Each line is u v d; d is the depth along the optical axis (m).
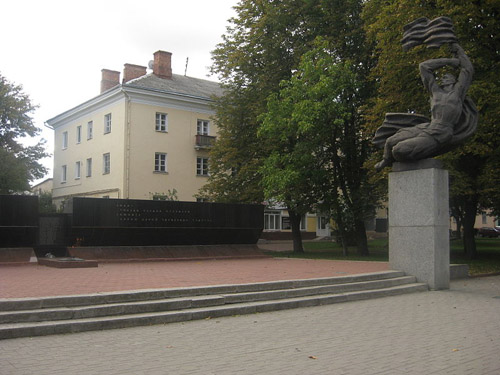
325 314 9.35
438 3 18.02
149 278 12.30
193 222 20.44
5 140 38.91
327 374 5.51
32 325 7.31
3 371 5.44
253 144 27.06
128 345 6.76
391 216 13.86
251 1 26.88
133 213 18.98
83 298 8.42
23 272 13.88
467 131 13.08
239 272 14.24
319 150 25.39
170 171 39.91
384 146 14.11
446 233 13.23
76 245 18.03
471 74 13.19
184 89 41.91
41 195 47.72
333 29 24.89
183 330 7.81
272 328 8.02
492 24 17.94
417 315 9.29
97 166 41.19
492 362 6.08
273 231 47.69
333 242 44.78
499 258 23.34
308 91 21.78
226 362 5.95
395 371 5.66
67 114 45.72
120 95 38.22
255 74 27.16
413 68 19.14
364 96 24.83
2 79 38.81
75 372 5.44
